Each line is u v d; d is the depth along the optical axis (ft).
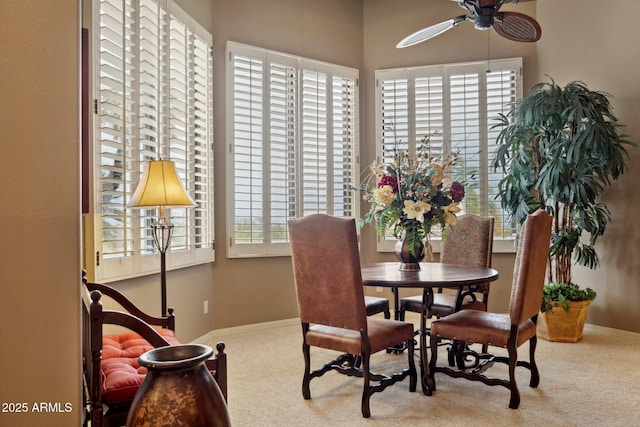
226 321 14.46
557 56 15.48
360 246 17.39
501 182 14.32
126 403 5.61
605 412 8.29
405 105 17.33
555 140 13.12
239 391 9.49
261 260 15.23
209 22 14.12
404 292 17.28
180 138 12.30
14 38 2.99
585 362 11.19
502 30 11.17
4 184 2.94
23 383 3.01
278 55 15.58
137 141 10.31
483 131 16.56
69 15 3.22
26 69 3.03
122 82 9.75
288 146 15.78
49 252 3.12
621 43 13.78
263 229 15.16
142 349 7.21
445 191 10.33
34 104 3.06
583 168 12.79
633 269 13.48
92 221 8.86
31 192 3.04
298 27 16.21
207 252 13.55
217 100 14.35
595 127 12.13
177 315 12.14
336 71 17.01
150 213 10.87
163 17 11.45
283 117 15.70
